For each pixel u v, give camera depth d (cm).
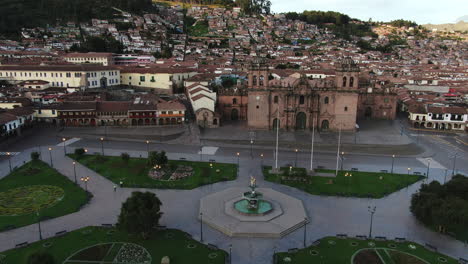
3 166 9500
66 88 17275
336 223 6844
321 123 13725
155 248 5903
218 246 6012
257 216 6875
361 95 16188
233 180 8831
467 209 6184
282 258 5669
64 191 8025
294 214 7038
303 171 9156
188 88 17712
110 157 10338
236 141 12294
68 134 12719
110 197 7794
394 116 16212
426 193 6962
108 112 13812
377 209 7438
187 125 14012
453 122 14462
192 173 9200
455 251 5972
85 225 6612
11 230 6384
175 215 7038
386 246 6078
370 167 9969
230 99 15312
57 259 5538
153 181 8669
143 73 19212
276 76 19325
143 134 12862
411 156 11031
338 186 8556
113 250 5816
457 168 9988
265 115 13712
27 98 14938
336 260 5650
